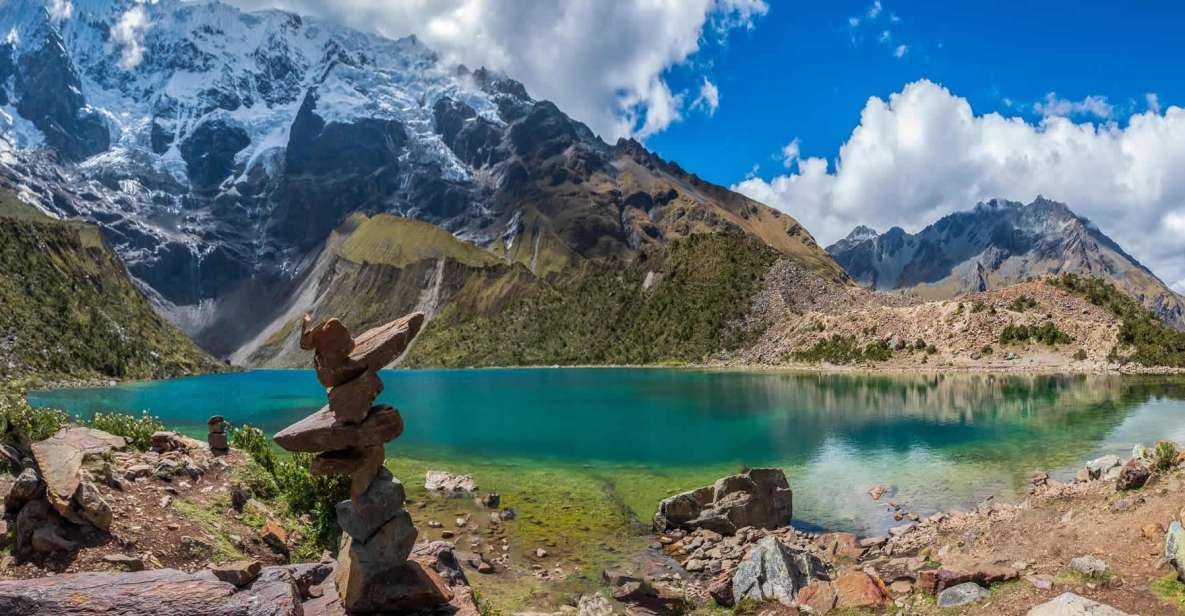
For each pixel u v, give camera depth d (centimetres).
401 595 1304
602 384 11312
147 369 15375
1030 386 8338
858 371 12094
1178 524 1474
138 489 1917
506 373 17025
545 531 2630
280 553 1966
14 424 2022
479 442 4919
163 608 835
